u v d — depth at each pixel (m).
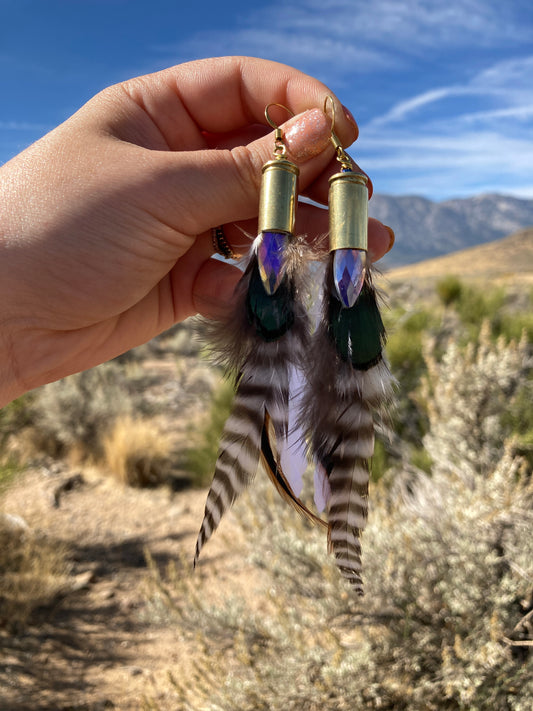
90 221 0.19
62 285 0.20
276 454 0.14
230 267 0.24
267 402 0.14
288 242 0.15
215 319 0.16
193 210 0.19
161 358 2.02
